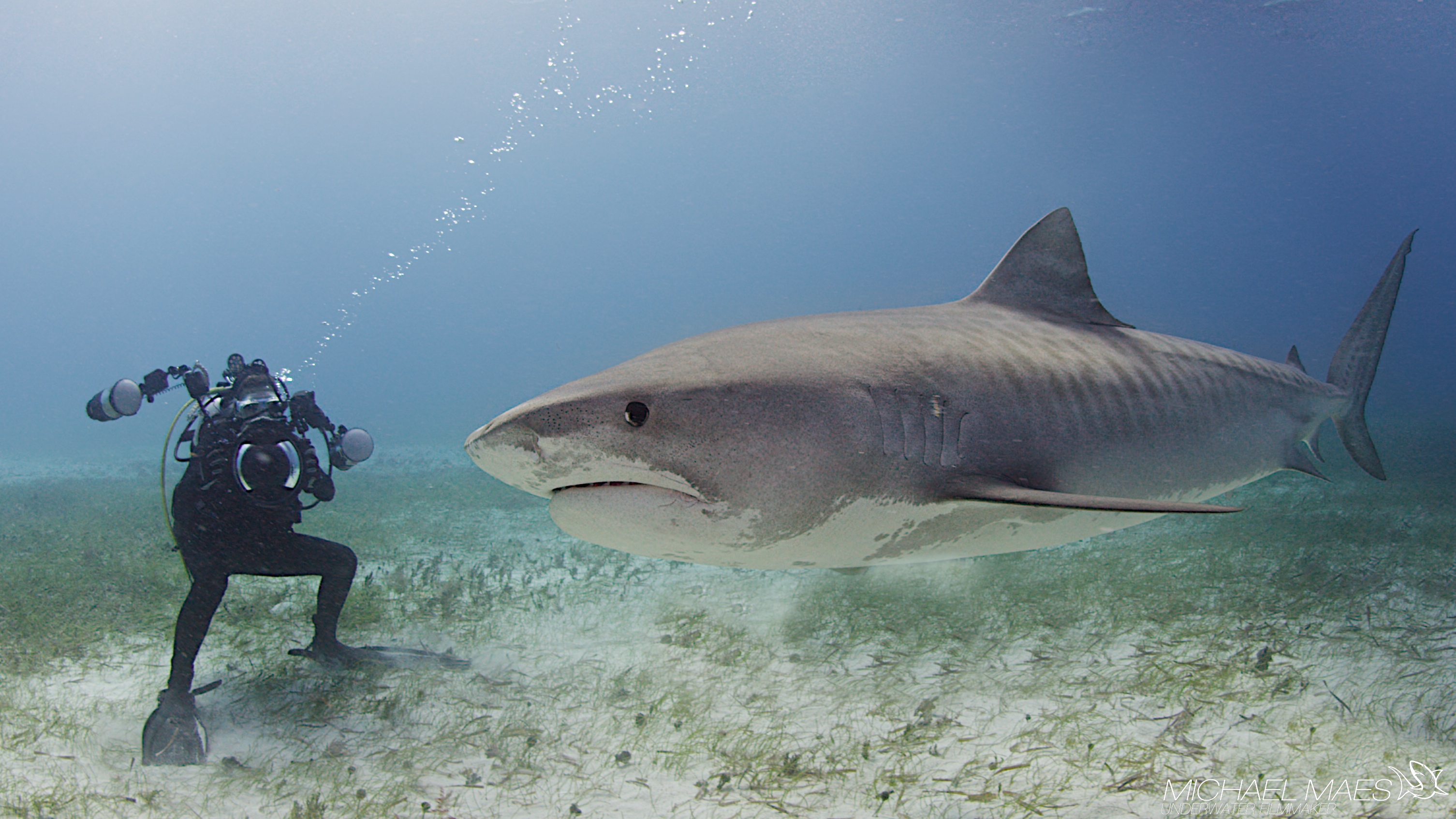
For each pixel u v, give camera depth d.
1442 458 10.95
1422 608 4.57
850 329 2.59
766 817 2.62
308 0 59.41
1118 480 2.89
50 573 6.18
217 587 3.42
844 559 2.33
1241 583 5.23
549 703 3.74
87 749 3.29
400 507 10.79
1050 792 2.66
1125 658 4.00
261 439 3.53
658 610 5.30
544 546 7.95
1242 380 3.63
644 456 1.94
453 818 2.69
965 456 2.40
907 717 3.43
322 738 3.40
